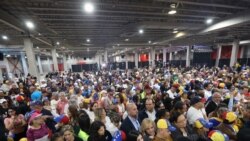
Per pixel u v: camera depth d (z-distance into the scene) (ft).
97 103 11.74
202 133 7.51
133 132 6.46
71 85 23.62
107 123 8.16
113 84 26.81
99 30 30.04
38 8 16.19
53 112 11.66
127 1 16.22
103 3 15.57
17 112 10.25
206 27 27.99
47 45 48.34
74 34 33.40
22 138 7.19
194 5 18.43
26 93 18.12
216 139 6.30
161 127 6.70
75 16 20.43
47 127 7.52
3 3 14.92
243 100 12.96
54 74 45.11
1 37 32.83
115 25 26.25
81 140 6.77
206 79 24.68
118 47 63.00
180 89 15.64
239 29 31.09
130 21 24.08
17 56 74.54
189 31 32.32
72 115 8.61
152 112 9.47
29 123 7.09
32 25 23.08
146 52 97.45
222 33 36.55
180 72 37.99
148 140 6.54
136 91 17.75
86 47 59.82
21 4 15.37
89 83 27.73
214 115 8.87
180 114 7.75
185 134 7.40
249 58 54.90
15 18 19.75
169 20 25.12
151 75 33.14
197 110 8.79
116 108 11.42
